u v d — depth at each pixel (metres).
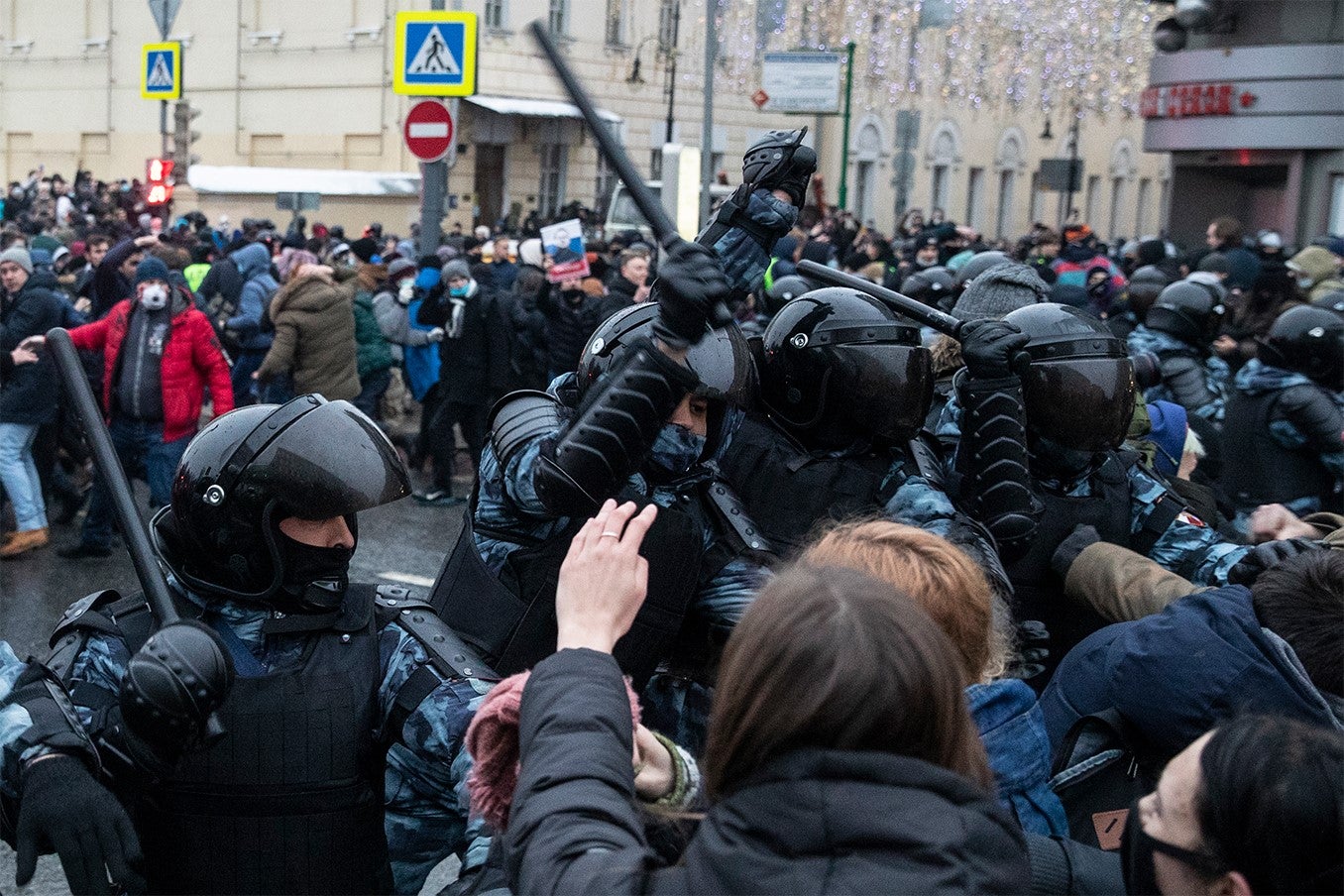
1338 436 5.25
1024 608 3.17
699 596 2.47
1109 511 3.27
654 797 1.70
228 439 2.02
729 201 2.70
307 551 2.03
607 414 2.05
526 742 1.51
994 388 2.97
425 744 2.01
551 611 2.37
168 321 7.23
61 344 2.03
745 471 2.97
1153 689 2.23
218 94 29.98
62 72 33.59
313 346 8.72
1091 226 44.94
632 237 15.19
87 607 2.07
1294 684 2.16
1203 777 1.47
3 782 1.88
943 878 1.16
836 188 34.34
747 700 1.26
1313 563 2.27
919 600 1.84
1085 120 43.66
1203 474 5.11
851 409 2.95
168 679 1.78
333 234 16.69
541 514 2.32
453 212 26.39
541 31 2.18
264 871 1.98
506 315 9.00
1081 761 2.35
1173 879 1.50
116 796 1.95
